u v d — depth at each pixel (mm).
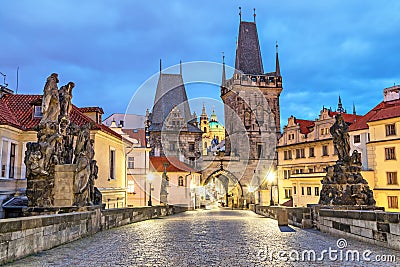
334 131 19141
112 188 33938
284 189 66188
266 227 19281
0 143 25125
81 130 16359
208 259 9703
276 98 89625
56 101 16078
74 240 13359
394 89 50094
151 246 12031
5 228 8836
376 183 45969
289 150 65500
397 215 10789
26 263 8969
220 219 26828
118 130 41875
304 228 18188
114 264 9023
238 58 95688
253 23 98812
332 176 18734
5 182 25719
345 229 14141
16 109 29781
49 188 14992
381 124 45875
